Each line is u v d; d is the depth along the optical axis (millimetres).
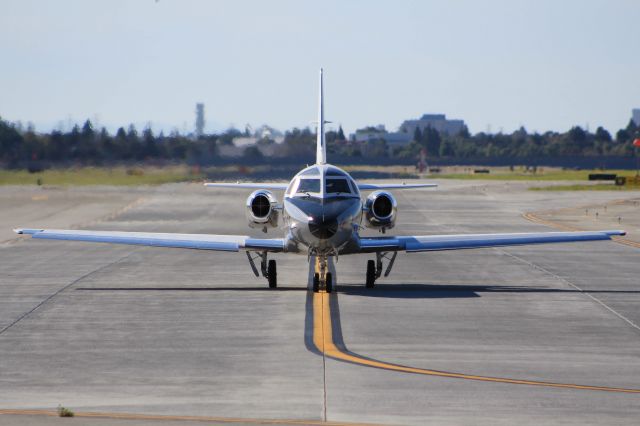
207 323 67000
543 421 42219
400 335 62531
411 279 93438
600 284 89812
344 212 76875
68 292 83125
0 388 48000
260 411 43500
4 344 59531
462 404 44969
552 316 70562
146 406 44344
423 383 49094
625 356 56500
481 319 69000
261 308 73812
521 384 49125
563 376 51094
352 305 75375
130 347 58531
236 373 51375
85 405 44500
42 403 44906
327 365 53375
